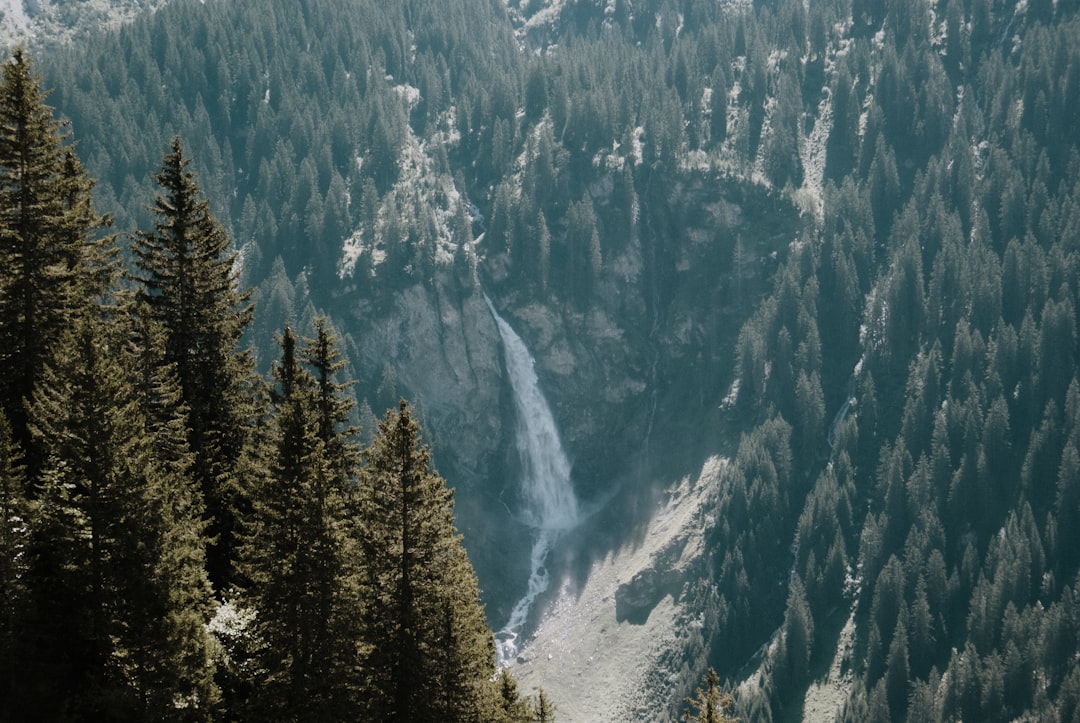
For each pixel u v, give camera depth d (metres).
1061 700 139.12
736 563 167.62
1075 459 165.12
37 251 57.16
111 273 63.34
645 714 158.62
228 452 63.28
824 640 161.50
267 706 46.19
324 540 46.59
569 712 162.50
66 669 44.16
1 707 42.66
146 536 44.59
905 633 152.50
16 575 43.78
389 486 51.50
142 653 43.91
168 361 63.03
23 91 57.81
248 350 66.06
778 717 151.38
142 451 45.97
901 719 149.50
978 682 144.88
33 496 50.22
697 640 161.75
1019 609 154.38
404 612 51.03
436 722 51.38
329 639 46.59
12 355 55.66
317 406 59.91
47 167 58.25
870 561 166.12
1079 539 163.38
